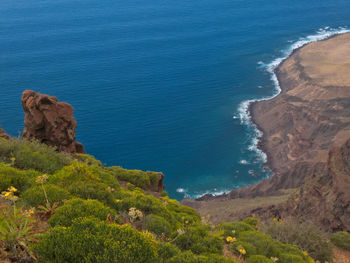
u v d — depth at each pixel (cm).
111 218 883
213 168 12669
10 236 629
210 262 873
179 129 15375
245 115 16238
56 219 823
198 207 9862
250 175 12156
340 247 2423
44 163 1634
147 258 664
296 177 10156
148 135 14900
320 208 4766
